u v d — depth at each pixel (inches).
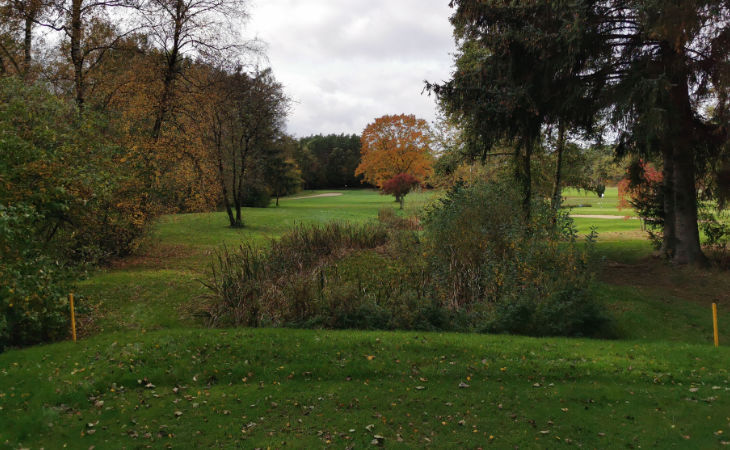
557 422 233.9
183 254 750.5
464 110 669.3
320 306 399.2
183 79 865.5
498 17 614.5
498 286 429.7
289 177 2377.0
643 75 552.4
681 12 483.8
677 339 399.2
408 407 250.2
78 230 482.6
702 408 246.2
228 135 1155.3
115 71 762.2
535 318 384.2
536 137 730.2
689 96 606.2
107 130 614.2
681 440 215.8
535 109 613.6
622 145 632.4
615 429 226.5
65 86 688.4
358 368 296.0
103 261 640.4
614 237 940.6
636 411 244.4
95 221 525.0
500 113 633.0
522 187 730.2
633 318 436.1
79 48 701.9
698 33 514.0
